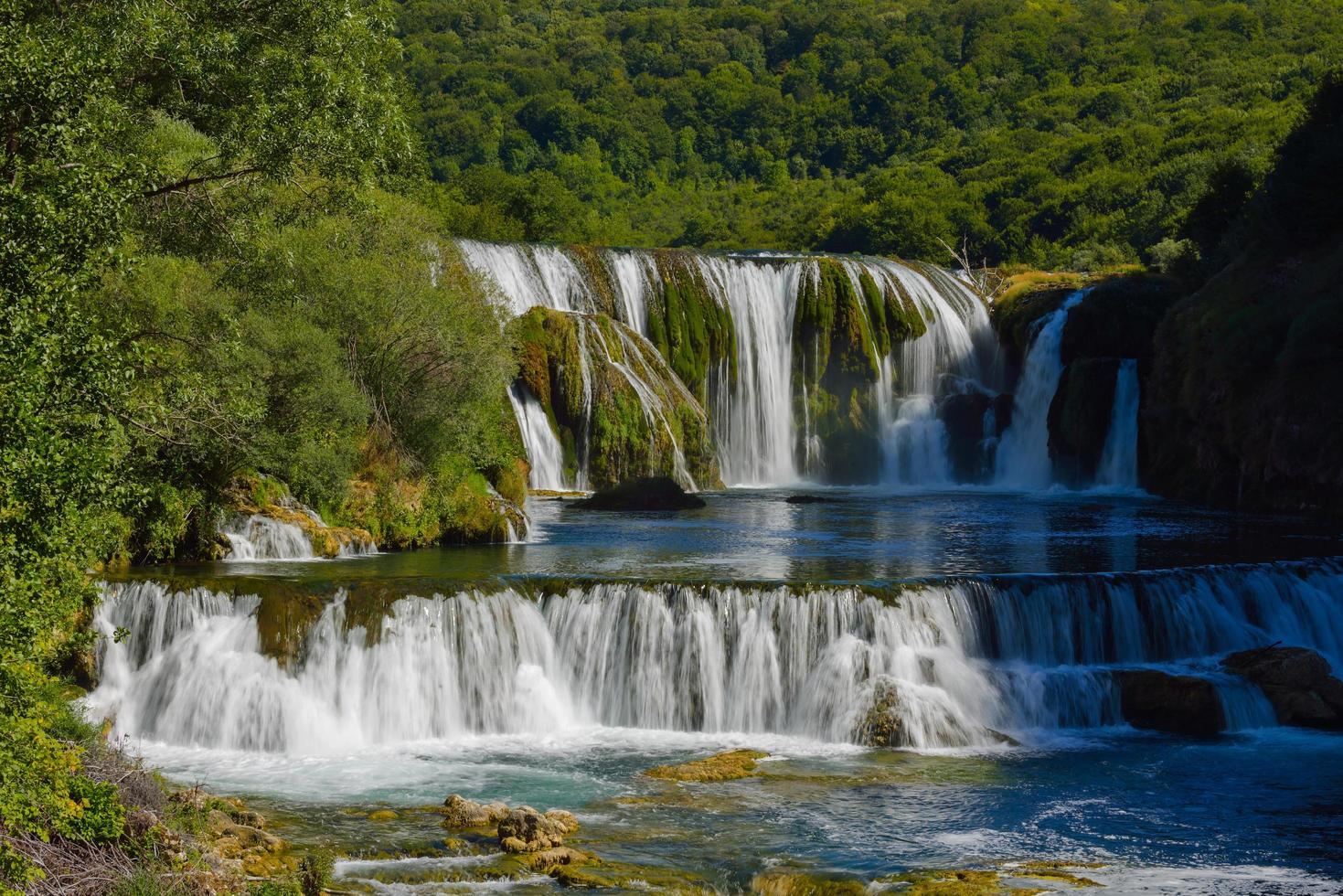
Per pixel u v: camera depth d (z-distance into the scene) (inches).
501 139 6884.8
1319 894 685.9
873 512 2003.0
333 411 1374.3
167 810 720.3
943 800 852.6
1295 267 2114.9
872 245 5137.8
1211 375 2078.0
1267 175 2373.3
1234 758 961.5
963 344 3009.4
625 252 2728.8
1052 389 2721.5
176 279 1232.2
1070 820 812.0
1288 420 1897.1
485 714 1043.3
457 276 1813.5
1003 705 1044.5
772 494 2433.6
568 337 2362.2
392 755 965.2
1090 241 4542.3
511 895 681.0
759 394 2797.7
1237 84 6181.1
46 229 631.8
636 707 1060.5
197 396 1154.7
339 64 1217.4
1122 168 5054.1
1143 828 797.2
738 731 1045.8
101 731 865.5
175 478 1269.7
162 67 1167.6
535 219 4288.9
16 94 681.6
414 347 1547.7
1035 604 1115.9
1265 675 1085.1
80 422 607.5
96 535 780.0
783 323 2839.6
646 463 2384.4
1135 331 2632.9
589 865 721.0
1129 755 968.3
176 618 1027.9
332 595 1033.5
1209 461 2117.4
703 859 737.0
